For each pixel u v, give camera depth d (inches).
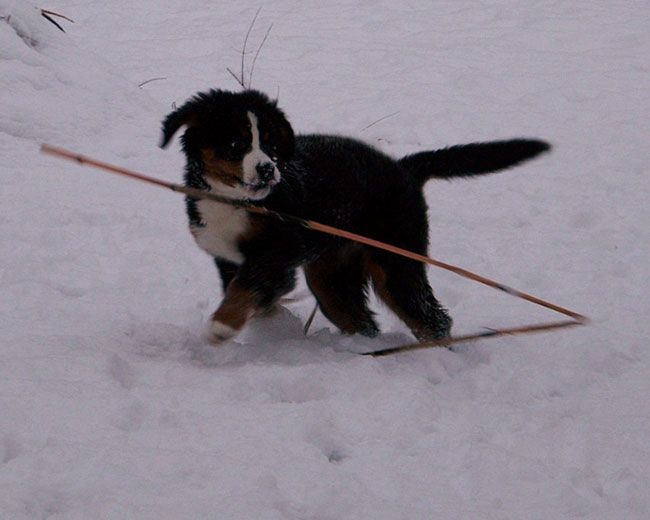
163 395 215.3
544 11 723.4
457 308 318.7
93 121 439.8
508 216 411.2
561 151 487.8
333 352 254.5
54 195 368.5
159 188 394.9
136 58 621.3
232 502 171.8
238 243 256.1
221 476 180.7
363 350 267.1
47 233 330.3
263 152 240.4
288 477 184.5
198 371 233.9
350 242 273.0
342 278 280.2
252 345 257.0
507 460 202.2
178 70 601.6
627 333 302.2
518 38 669.3
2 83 428.8
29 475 175.6
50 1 740.7
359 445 204.5
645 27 687.1
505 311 314.8
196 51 641.6
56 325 259.3
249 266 251.4
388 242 273.0
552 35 674.2
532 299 247.1
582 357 273.9
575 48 652.7
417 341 279.7
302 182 255.0
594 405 246.2
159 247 338.0
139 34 674.2
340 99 557.6
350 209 265.0
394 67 613.9
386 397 223.1
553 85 583.2
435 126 522.9
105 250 329.4
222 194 248.8
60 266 309.6
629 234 392.8
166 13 722.2
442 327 279.3
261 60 624.7
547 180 450.0
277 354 250.8
